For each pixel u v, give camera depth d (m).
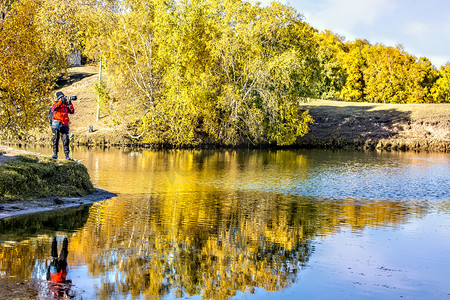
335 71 93.06
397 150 47.28
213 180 22.20
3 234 10.32
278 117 47.56
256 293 7.39
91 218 12.48
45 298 6.55
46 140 41.69
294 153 41.44
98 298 6.72
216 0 48.00
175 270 8.30
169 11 46.22
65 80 62.91
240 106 45.59
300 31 48.88
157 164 29.06
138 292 7.10
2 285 6.99
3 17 27.08
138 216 13.02
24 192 14.08
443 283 8.20
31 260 8.41
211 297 7.11
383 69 97.00
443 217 14.30
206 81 44.59
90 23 44.47
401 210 15.41
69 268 8.05
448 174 26.09
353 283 8.07
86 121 49.53
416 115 58.84
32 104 28.03
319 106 67.19
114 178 21.75
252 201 16.52
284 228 12.26
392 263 9.33
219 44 45.59
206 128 46.38
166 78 44.56
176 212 13.89
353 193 18.97
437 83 104.12
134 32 45.84
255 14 47.72
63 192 15.16
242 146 48.34
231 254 9.53
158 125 44.44
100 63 48.03
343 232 12.00
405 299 7.39
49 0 38.84
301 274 8.46
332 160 34.66
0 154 15.62
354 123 57.41
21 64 26.64
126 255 9.06
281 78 46.00
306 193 18.75
